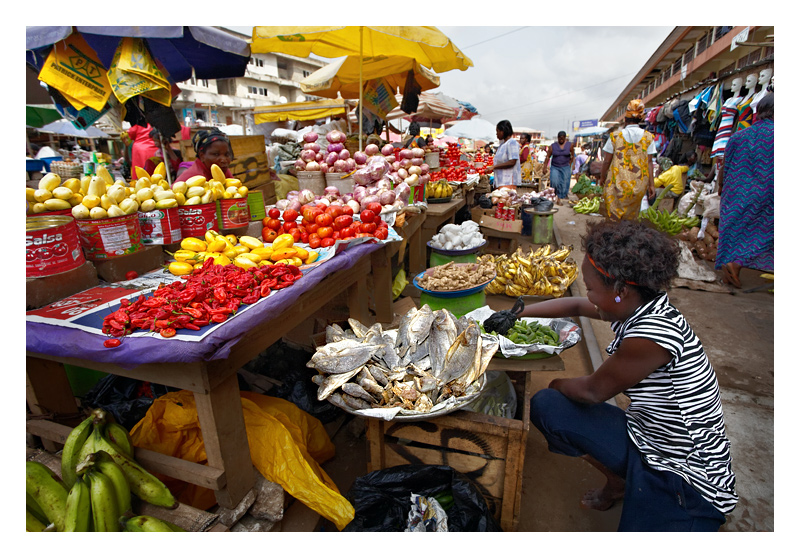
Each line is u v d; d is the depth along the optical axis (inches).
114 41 126.5
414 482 68.9
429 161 231.9
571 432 73.1
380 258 135.0
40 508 62.0
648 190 211.3
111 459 62.6
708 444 64.4
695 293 190.7
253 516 70.5
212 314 61.1
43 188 78.7
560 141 452.4
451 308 130.0
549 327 96.4
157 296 66.6
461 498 66.4
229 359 63.4
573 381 75.7
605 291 66.2
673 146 369.4
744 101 225.0
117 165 478.9
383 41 189.8
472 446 72.6
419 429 73.9
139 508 65.1
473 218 267.4
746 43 225.5
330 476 90.2
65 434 74.7
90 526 58.6
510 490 72.3
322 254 97.3
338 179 154.1
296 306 81.9
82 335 58.7
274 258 89.0
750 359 133.3
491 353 79.3
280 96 1203.2
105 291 75.6
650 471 66.6
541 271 165.6
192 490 76.9
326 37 185.6
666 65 534.6
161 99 136.9
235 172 143.6
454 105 491.5
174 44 157.3
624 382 65.4
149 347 55.1
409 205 163.3
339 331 90.1
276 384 107.7
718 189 230.2
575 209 426.3
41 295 69.3
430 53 196.5
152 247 88.7
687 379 63.1
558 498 87.1
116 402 87.0
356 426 101.3
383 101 271.7
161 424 77.2
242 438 68.1
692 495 62.3
